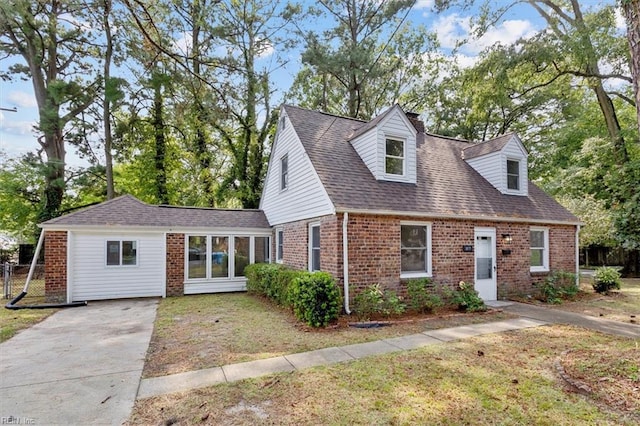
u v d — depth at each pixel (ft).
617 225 50.16
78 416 11.40
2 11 44.70
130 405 12.16
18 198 61.41
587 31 43.98
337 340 19.89
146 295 36.99
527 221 34.91
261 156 69.36
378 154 31.60
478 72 51.72
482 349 17.98
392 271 28.19
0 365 16.37
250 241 42.68
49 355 17.88
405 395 12.62
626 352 16.58
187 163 71.31
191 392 13.14
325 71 63.00
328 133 36.01
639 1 15.05
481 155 39.70
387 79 71.46
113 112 62.44
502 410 11.44
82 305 32.32
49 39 57.47
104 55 59.31
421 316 26.05
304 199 32.73
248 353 17.78
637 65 15.16
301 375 14.61
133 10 24.07
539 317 25.59
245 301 33.94
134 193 69.05
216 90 29.68
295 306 24.77
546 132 73.82
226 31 52.85
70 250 34.09
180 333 22.00
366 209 26.99
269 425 10.69
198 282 39.45
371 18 64.80
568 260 38.42
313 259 31.71
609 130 54.49
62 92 54.54
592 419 10.77
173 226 38.14
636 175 49.29
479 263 32.91
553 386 13.25
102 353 18.13
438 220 30.66
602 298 34.22
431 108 77.92
